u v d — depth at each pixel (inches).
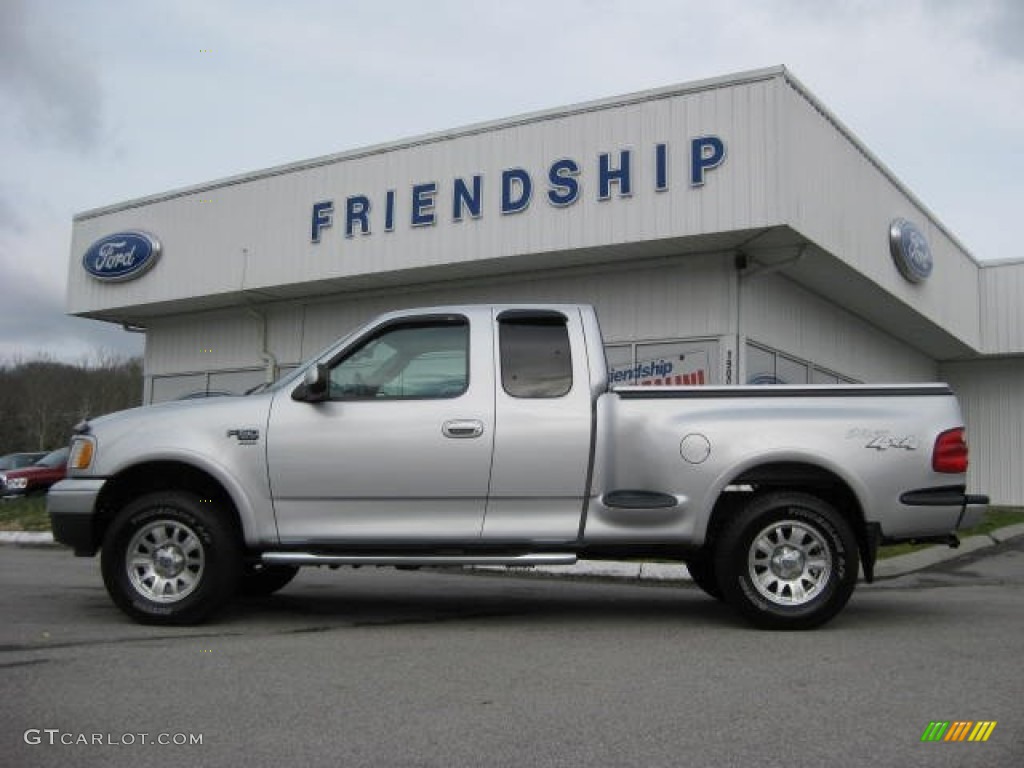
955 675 196.9
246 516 251.4
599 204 546.6
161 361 815.1
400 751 147.7
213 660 209.8
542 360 256.4
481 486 248.8
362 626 256.8
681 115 526.6
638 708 171.3
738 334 553.0
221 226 707.4
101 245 764.6
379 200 630.5
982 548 512.1
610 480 249.4
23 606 287.9
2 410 2770.7
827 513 247.4
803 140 522.6
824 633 245.4
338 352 259.8
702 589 318.3
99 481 256.5
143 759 144.0
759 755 145.9
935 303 783.1
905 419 253.6
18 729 158.7
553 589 350.3
